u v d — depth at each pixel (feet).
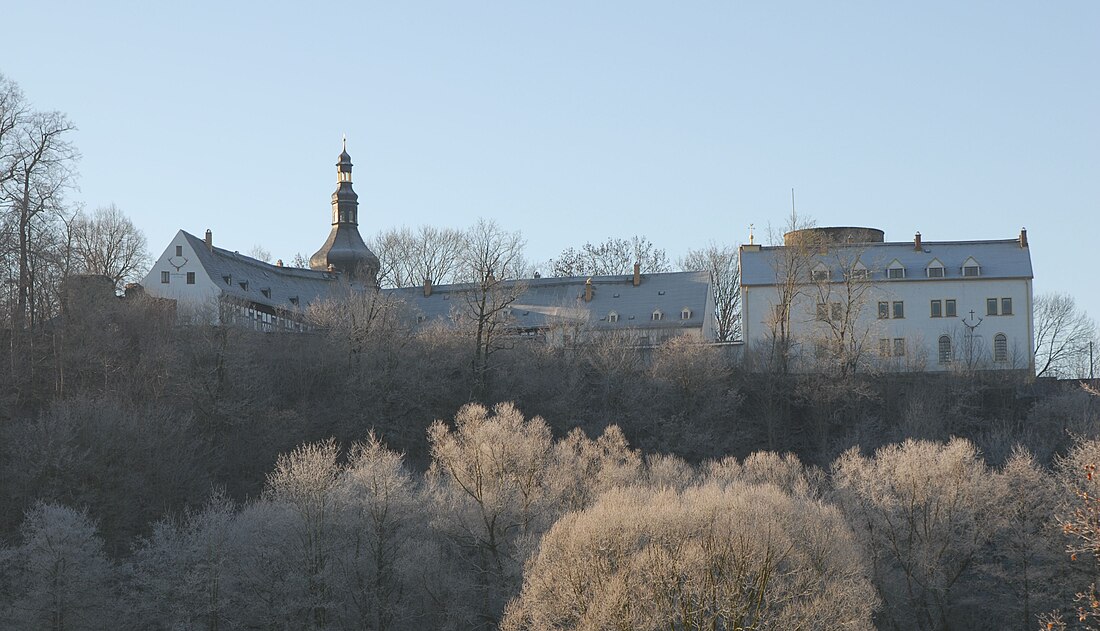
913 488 336.29
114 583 330.54
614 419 478.18
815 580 274.98
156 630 320.09
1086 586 314.35
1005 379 520.01
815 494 369.91
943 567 335.47
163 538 325.01
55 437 361.51
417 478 400.88
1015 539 329.52
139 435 377.91
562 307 640.58
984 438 469.57
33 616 306.76
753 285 591.78
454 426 468.75
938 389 510.17
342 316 515.91
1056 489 335.47
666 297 652.48
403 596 325.01
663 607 263.70
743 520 279.69
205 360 439.22
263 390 453.17
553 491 342.23
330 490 326.24
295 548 321.52
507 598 316.19
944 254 606.14
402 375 471.21
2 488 353.92
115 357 445.78
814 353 540.11
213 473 401.49
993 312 590.96
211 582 314.76
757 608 264.31
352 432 450.71
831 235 633.20
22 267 409.28
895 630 328.90
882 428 486.79
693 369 503.61
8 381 398.83
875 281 586.45
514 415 361.92
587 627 261.03
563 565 276.21
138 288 545.44
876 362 533.96
